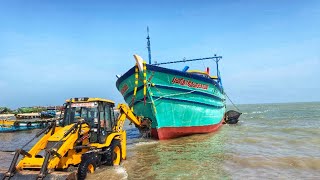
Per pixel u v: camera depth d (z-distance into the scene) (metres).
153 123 20.09
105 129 11.91
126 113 15.73
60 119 12.12
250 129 27.38
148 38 25.66
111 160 11.61
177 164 12.94
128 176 10.77
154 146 18.06
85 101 11.84
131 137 24.11
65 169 9.70
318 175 10.95
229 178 10.65
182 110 20.72
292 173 11.27
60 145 9.38
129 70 19.50
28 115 49.53
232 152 15.55
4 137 29.28
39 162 9.05
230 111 34.81
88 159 10.12
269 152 15.37
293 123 35.06
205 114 22.83
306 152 15.27
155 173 11.35
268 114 61.88
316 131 24.94
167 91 19.73
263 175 11.01
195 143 18.91
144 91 18.83
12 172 8.65
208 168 12.17
